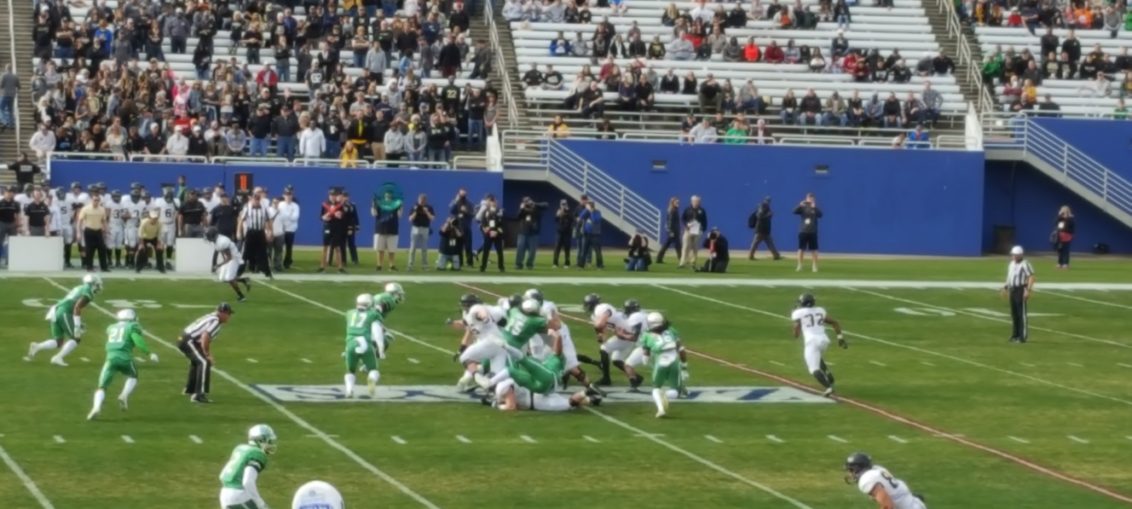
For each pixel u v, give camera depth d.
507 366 27.94
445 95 54.03
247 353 32.28
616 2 60.28
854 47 60.50
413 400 28.42
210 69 53.88
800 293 43.03
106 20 53.88
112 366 26.25
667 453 25.06
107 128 50.03
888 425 27.69
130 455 23.86
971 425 27.95
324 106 52.38
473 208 46.72
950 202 56.56
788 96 56.97
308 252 49.25
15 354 31.38
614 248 54.91
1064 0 63.91
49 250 42.25
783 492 22.92
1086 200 58.28
